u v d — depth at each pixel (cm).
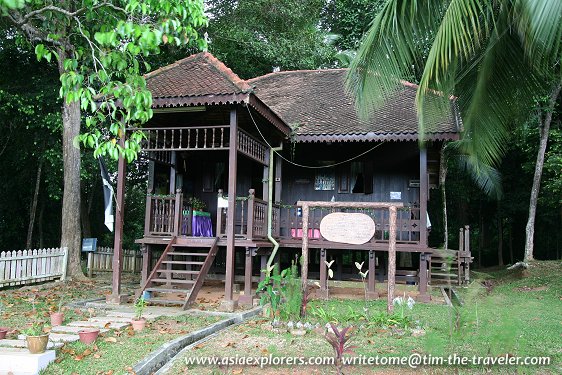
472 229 3183
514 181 2681
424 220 1254
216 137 1373
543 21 555
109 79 696
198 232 1321
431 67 684
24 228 2261
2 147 1980
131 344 708
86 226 2319
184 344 738
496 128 876
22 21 747
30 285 1368
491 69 829
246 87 1038
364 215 938
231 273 1067
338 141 1326
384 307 1093
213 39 2231
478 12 775
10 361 588
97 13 744
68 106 1591
